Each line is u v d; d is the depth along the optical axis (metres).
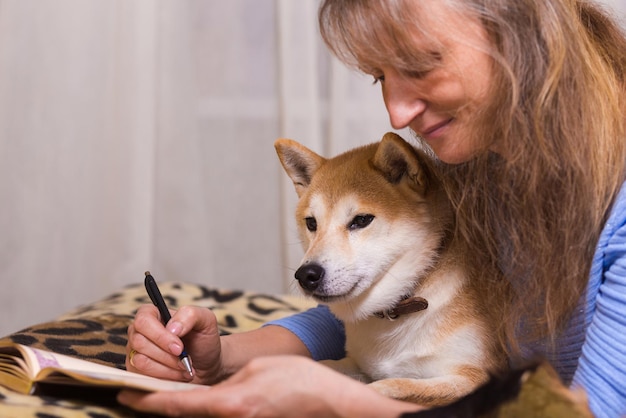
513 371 0.90
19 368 1.05
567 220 1.10
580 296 1.12
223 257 2.87
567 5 1.13
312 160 1.60
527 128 1.10
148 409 0.91
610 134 1.11
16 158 2.63
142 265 2.67
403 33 1.06
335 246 1.39
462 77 1.09
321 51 2.72
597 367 1.00
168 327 1.18
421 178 1.39
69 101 2.65
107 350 1.44
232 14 2.75
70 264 2.71
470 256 1.34
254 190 2.84
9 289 2.68
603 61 1.18
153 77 2.63
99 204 2.70
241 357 1.34
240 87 2.79
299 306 1.96
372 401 0.87
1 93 2.59
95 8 2.62
